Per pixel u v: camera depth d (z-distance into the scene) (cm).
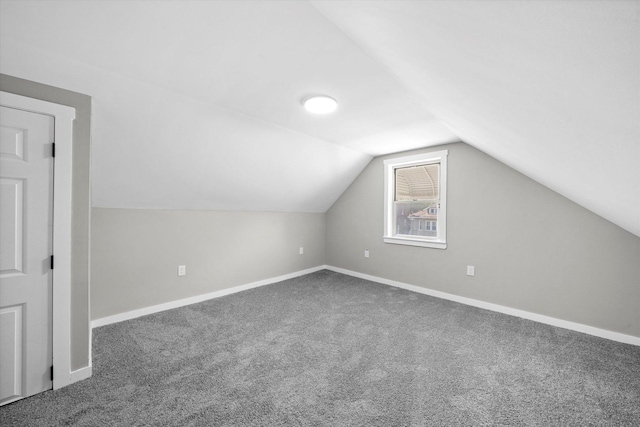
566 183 191
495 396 162
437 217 360
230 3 120
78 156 174
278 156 322
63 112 166
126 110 203
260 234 398
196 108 224
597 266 245
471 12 61
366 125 276
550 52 59
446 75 120
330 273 471
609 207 179
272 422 142
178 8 123
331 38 143
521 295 286
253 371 186
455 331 249
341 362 198
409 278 379
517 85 87
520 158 204
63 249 167
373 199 424
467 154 324
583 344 227
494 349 217
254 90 202
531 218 280
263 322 267
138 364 193
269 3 119
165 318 276
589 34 45
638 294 228
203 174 290
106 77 176
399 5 80
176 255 311
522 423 142
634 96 54
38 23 133
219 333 243
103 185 246
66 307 169
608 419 146
